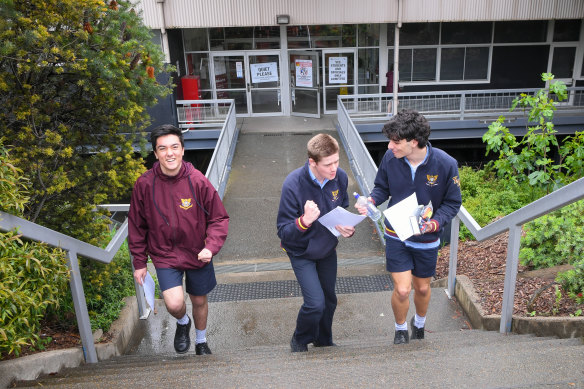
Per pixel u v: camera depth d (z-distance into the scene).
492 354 2.62
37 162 4.40
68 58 4.24
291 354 3.40
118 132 5.16
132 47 4.79
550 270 4.77
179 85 15.65
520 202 8.30
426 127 3.16
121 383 2.60
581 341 2.97
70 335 4.06
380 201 3.57
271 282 6.07
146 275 3.45
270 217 8.97
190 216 3.33
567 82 16.73
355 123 15.21
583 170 7.57
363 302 5.10
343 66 16.61
